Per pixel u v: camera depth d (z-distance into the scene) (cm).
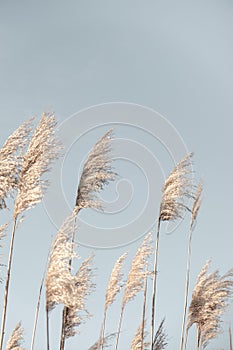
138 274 1084
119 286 1107
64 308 872
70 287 777
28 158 796
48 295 784
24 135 805
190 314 1077
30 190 784
